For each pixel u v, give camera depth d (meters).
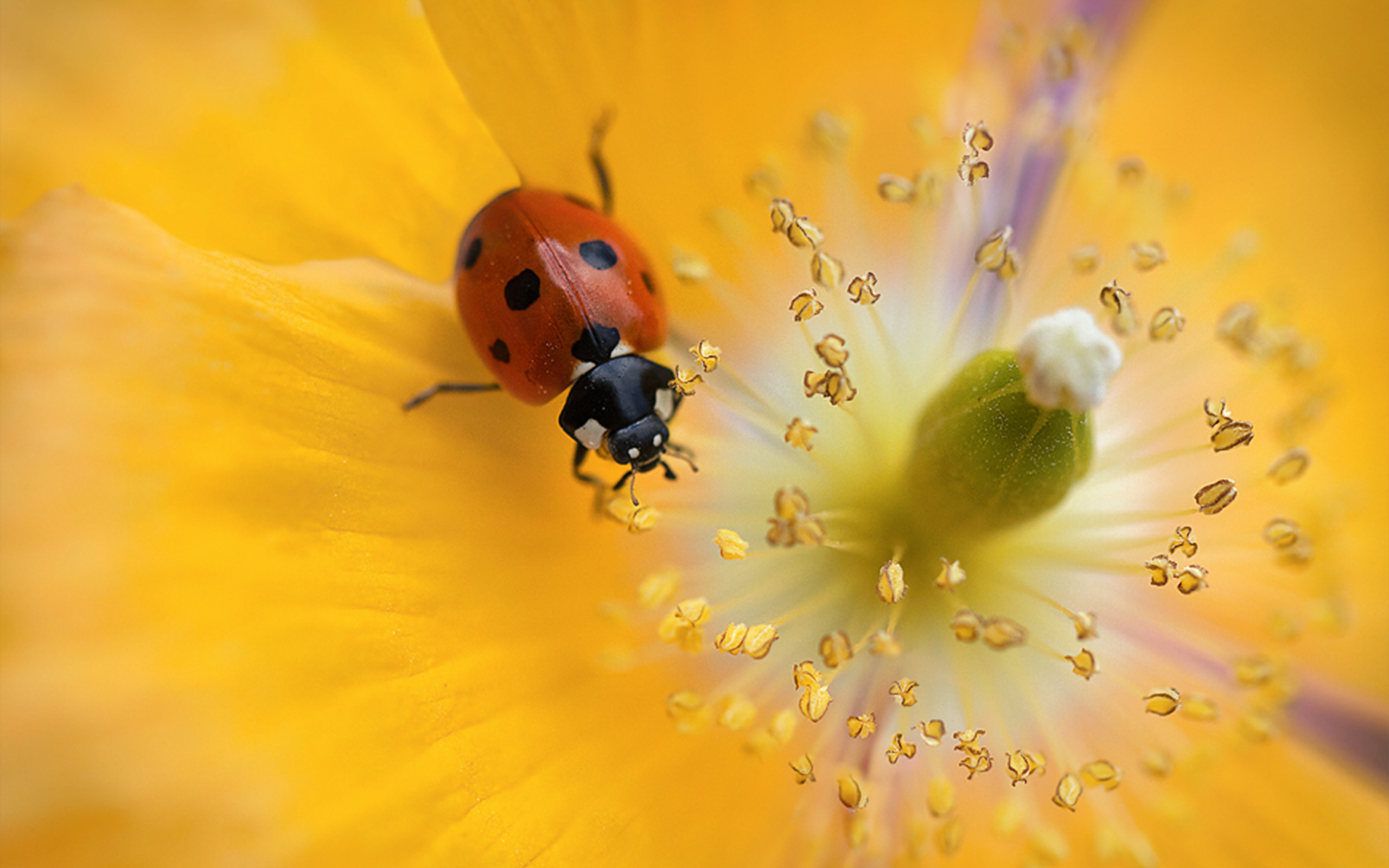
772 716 0.08
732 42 0.08
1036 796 0.08
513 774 0.07
